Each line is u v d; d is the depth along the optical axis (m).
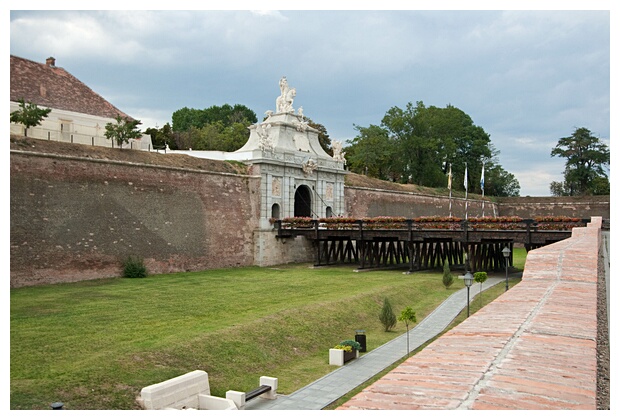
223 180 45.41
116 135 40.34
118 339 18.92
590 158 97.62
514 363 5.05
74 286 31.64
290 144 52.97
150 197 39.25
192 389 15.21
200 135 80.44
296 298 28.91
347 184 61.50
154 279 36.00
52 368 15.56
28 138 34.22
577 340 5.83
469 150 98.81
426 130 86.94
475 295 32.91
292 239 50.78
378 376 18.45
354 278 38.34
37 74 48.38
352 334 24.75
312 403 15.80
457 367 5.02
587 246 14.99
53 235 32.56
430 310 29.36
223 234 44.78
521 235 37.19
